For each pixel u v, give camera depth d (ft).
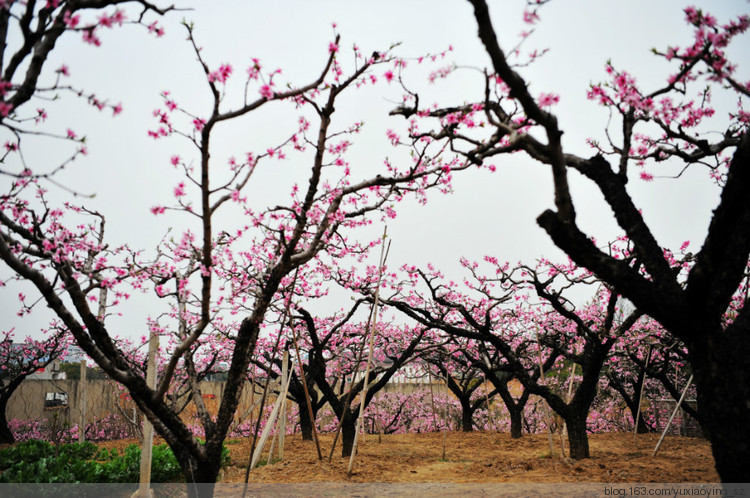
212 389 64.75
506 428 73.15
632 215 18.51
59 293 17.74
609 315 32.94
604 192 19.35
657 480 25.81
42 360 53.06
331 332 40.75
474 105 19.89
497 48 14.48
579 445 33.88
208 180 16.62
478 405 63.31
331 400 39.75
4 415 49.14
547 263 39.37
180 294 24.02
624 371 55.16
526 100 15.02
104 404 60.70
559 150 15.51
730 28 15.39
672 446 41.11
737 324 15.65
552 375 67.62
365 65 19.12
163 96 16.56
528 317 48.83
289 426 63.57
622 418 67.72
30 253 18.29
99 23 13.06
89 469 25.36
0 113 12.83
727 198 14.52
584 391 34.40
